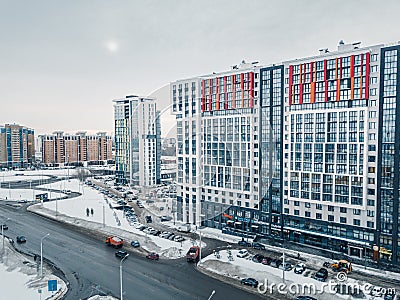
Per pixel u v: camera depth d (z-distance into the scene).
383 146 37.09
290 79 43.94
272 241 46.03
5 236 49.47
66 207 70.75
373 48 37.38
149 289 30.95
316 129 41.31
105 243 46.12
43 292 30.53
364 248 38.78
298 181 43.12
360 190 38.12
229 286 31.84
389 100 36.62
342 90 39.75
